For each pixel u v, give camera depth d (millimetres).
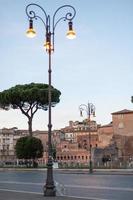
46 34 23141
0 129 147375
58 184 31516
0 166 79000
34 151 71812
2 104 80688
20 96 78000
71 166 69375
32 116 78812
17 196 21812
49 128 22594
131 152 90938
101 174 48438
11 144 147000
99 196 21922
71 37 22781
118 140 93125
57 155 113500
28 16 22984
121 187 28188
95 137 119000
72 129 134500
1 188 29141
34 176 48156
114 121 97062
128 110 96000
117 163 76062
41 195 22328
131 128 94125
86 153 109438
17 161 94250
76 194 23219
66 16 23141
